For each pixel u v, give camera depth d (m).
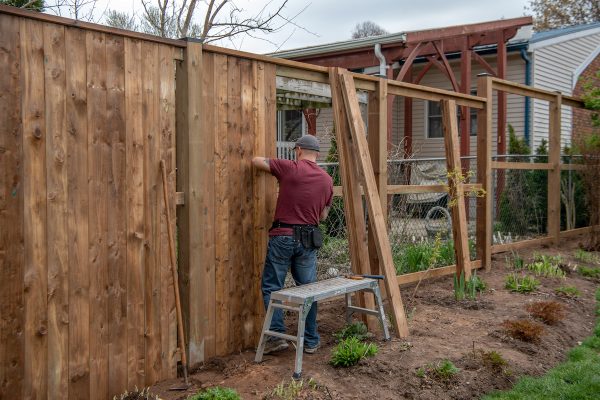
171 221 4.21
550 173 9.76
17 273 3.44
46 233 3.55
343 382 4.12
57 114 3.58
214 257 4.55
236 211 4.72
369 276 5.03
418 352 4.69
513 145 13.80
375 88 6.10
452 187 7.04
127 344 4.00
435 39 12.76
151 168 4.11
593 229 9.45
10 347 3.42
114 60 3.87
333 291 4.50
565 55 16.09
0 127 3.34
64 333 3.66
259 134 4.90
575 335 5.57
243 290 4.81
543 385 4.32
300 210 4.73
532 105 14.67
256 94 4.87
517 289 6.76
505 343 5.06
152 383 4.16
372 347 4.57
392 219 7.29
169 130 4.23
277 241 4.70
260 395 3.92
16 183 3.42
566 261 8.48
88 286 3.77
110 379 3.91
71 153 3.66
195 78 4.31
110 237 3.88
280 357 4.69
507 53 14.62
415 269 6.96
